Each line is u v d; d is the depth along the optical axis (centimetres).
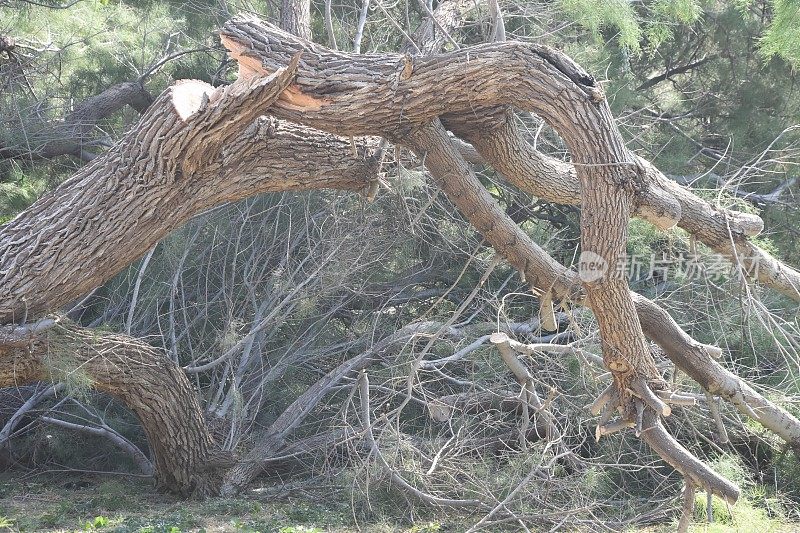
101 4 1384
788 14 766
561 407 946
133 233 725
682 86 1523
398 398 1041
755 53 1388
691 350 813
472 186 770
